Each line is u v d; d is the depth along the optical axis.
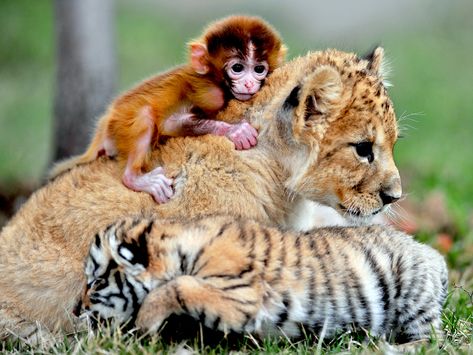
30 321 11.81
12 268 11.90
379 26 39.41
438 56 35.44
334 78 11.66
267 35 12.96
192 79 12.70
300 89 11.66
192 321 10.78
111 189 11.86
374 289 11.23
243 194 11.73
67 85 19.86
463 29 38.66
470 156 24.89
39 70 33.94
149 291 10.65
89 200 11.81
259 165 11.90
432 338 11.09
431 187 21.12
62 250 11.74
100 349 10.35
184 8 41.56
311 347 10.68
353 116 11.82
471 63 34.69
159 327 10.52
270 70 12.84
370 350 10.61
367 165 11.94
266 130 12.03
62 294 11.71
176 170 11.79
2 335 11.84
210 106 12.60
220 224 10.95
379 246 11.52
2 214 20.28
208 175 11.70
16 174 23.58
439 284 11.74
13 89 32.19
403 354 10.45
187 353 10.40
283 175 12.06
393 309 11.43
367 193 11.98
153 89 12.58
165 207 11.63
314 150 11.75
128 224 10.88
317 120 11.77
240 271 10.58
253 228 11.02
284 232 11.21
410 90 31.19
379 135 11.95
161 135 12.39
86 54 19.78
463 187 21.81
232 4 41.50
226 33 12.86
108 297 10.73
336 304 10.99
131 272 10.64
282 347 10.80
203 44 12.86
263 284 10.65
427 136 27.36
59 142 19.98
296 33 38.75
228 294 10.41
